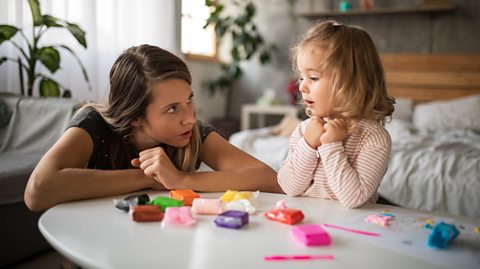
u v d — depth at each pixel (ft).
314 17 13.88
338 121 2.76
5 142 6.05
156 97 2.86
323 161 2.72
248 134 8.80
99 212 2.37
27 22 7.23
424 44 12.46
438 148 7.05
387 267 1.67
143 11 8.46
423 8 11.77
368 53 3.04
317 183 2.92
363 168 2.69
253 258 1.73
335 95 2.90
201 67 14.05
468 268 1.68
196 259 1.70
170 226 2.12
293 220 2.19
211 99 14.74
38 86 7.55
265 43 14.78
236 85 15.49
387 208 2.60
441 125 10.24
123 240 1.91
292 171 2.96
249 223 2.20
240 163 3.38
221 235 2.00
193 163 3.34
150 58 2.93
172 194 2.68
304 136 2.94
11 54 7.18
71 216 2.28
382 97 3.09
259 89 15.15
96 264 1.65
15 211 4.54
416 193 6.10
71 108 6.00
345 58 2.91
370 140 2.81
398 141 7.80
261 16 14.73
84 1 7.68
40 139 6.01
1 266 4.43
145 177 2.93
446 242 1.87
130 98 2.96
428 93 12.25
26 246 4.73
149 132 3.05
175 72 2.88
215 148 3.56
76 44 7.72
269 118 14.96
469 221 2.33
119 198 2.72
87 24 7.75
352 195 2.57
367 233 2.07
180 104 2.90
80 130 3.12
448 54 12.01
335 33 3.01
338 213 2.45
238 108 15.56
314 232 1.92
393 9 12.12
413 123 11.12
